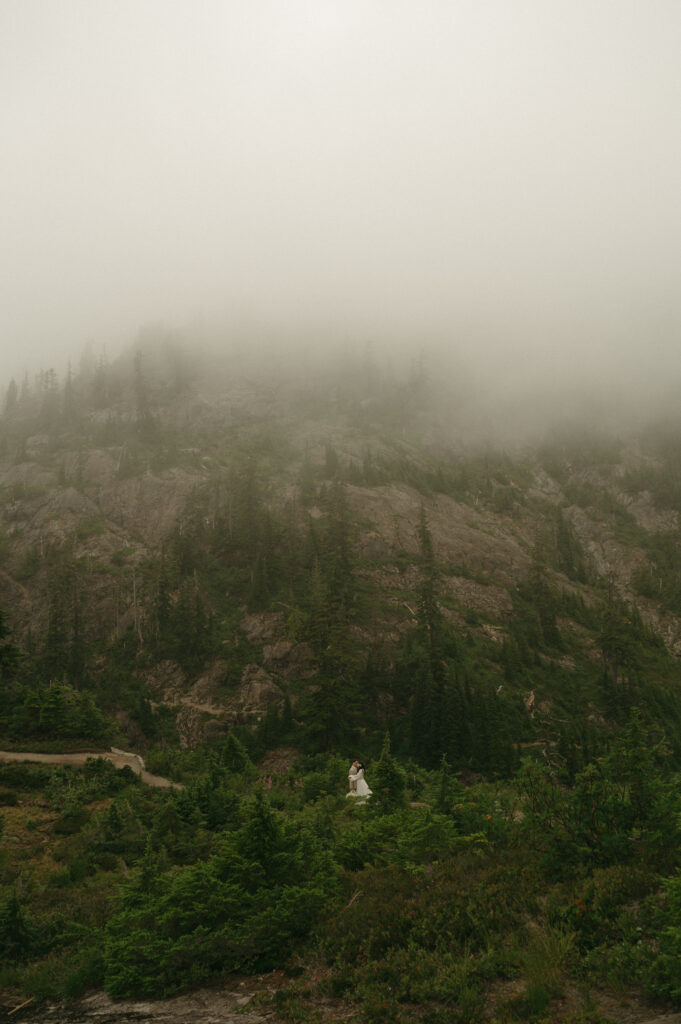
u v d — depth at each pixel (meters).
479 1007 6.21
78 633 60.41
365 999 6.72
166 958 7.98
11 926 9.82
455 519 103.31
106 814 17.94
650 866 8.71
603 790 10.05
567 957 6.92
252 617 66.44
